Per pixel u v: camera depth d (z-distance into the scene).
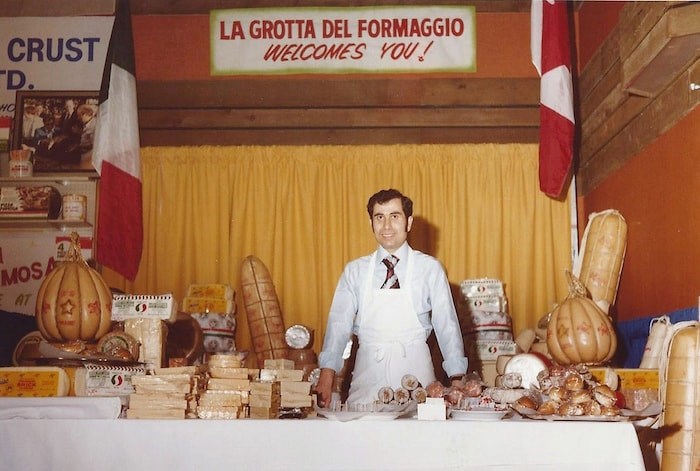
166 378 2.89
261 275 5.85
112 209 5.88
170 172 6.50
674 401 3.56
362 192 6.44
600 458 2.76
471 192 6.43
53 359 3.18
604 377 4.08
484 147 6.47
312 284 6.33
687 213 4.49
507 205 6.41
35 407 2.88
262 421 2.75
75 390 3.10
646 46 4.33
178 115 6.72
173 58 6.82
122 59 6.05
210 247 6.40
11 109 6.64
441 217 6.40
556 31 5.79
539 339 5.72
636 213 5.33
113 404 2.89
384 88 6.73
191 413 2.93
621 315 5.69
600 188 6.11
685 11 3.95
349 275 4.15
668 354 3.66
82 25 6.75
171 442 2.74
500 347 5.52
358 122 6.70
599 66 6.12
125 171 5.94
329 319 4.12
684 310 4.38
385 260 4.11
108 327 3.89
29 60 6.70
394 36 6.77
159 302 3.64
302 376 3.21
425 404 2.94
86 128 6.60
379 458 2.74
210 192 6.47
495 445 2.76
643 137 5.18
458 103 6.70
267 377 3.13
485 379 5.48
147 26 6.85
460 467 2.74
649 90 4.85
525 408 3.04
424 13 6.79
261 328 5.76
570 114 5.74
